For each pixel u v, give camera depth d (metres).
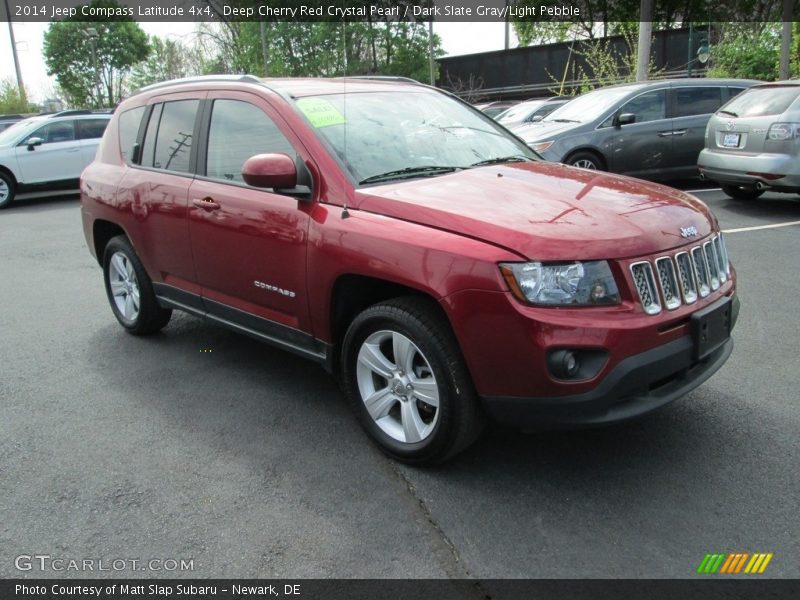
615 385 2.82
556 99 15.73
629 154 10.43
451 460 3.42
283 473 3.36
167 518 3.02
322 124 3.78
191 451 3.59
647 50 16.98
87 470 3.43
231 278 4.11
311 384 4.42
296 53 31.31
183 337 5.35
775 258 6.96
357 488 3.22
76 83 45.38
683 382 3.13
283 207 3.69
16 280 7.38
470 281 2.89
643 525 2.88
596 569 2.63
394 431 3.44
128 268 5.23
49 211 13.15
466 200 3.26
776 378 4.22
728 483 3.15
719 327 3.27
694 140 10.73
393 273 3.13
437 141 4.09
